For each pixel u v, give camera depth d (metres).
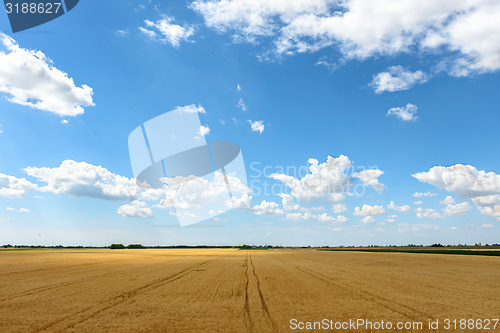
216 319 9.20
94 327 8.33
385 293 13.82
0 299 12.25
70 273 22.69
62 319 9.14
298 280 18.80
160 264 33.28
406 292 14.16
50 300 12.05
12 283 17.02
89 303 11.48
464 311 10.31
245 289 15.05
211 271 25.03
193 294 13.59
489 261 38.62
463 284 17.06
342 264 34.16
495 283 17.59
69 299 12.27
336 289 15.03
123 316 9.53
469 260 41.06
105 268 27.44
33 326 8.39
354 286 16.08
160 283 17.25
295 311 10.22
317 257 53.19
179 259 44.81
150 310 10.36
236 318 9.33
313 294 13.55
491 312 10.20
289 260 43.19
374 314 9.83
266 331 8.01
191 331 8.00
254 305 11.21
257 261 40.53
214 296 13.09
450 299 12.43
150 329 8.16
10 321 8.87
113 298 12.54
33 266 29.03
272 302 11.72
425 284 16.97
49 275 21.22
